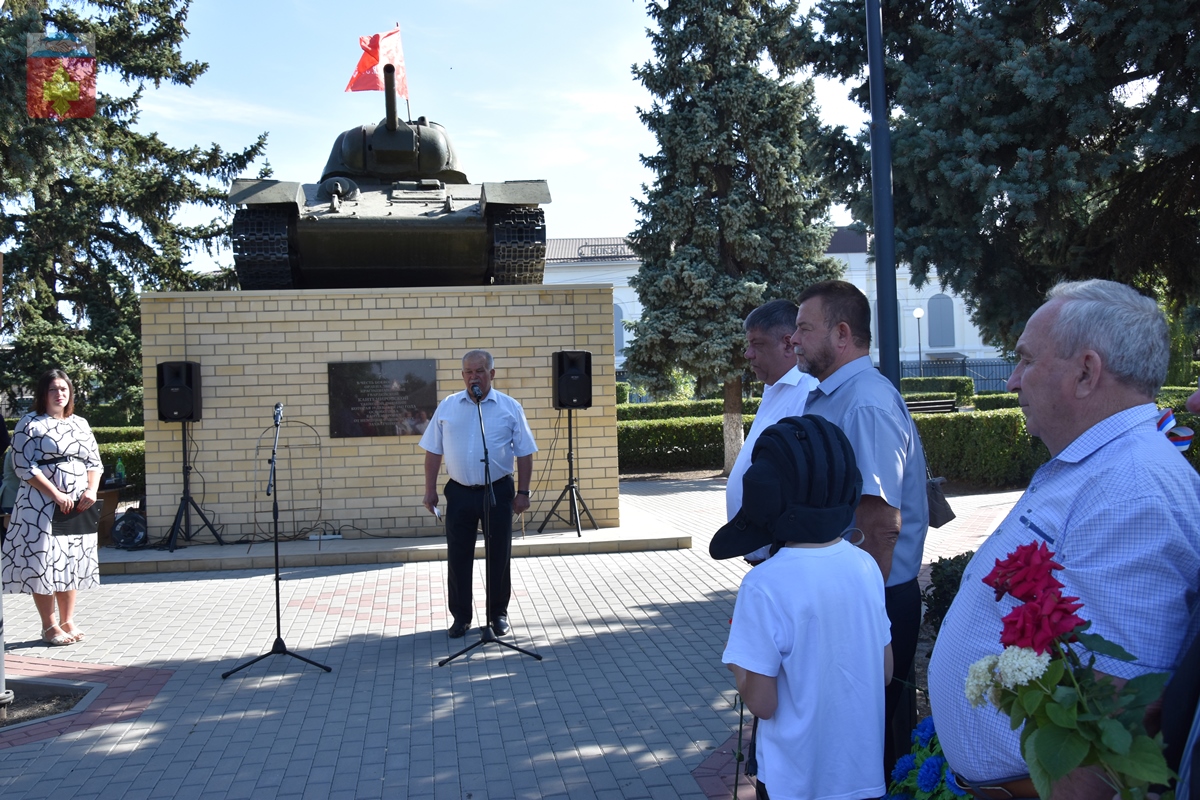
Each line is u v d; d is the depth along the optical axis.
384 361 10.17
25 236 20.83
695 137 17.33
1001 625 2.12
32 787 4.41
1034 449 14.77
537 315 10.37
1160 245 7.69
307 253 10.73
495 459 6.71
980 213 6.97
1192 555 1.88
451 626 7.01
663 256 18.14
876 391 3.27
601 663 6.14
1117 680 1.84
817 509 2.50
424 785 4.38
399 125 11.72
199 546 9.82
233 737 5.00
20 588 6.64
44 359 19.88
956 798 2.55
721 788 4.26
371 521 10.14
